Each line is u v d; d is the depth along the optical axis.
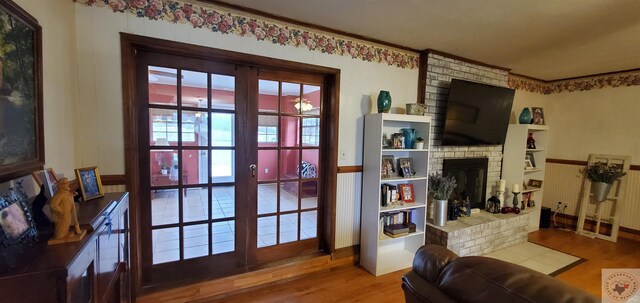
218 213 2.46
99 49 1.90
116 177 1.99
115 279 1.42
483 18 2.35
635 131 3.87
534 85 4.61
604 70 3.97
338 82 2.80
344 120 2.88
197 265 2.41
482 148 3.85
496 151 4.02
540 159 4.33
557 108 4.67
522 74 4.31
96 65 1.90
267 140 2.64
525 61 3.58
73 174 1.80
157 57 2.14
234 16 2.29
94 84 1.90
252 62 2.41
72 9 1.80
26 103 1.20
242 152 2.51
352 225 3.02
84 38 1.86
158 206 2.24
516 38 2.79
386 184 3.14
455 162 3.55
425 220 3.08
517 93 4.39
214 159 2.41
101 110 1.93
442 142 3.29
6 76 1.05
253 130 2.55
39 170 1.30
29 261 0.87
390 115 2.78
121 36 1.94
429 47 3.16
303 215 2.90
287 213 2.79
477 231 3.22
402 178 2.99
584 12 2.17
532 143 4.23
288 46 2.53
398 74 3.17
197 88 2.31
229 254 2.53
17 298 0.83
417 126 3.17
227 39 2.27
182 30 2.12
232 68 2.42
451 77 3.42
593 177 3.99
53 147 1.53
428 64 3.23
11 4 1.06
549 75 4.36
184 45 2.12
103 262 1.26
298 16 2.44
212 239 2.45
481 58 3.49
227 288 2.40
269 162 2.66
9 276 0.81
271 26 2.44
